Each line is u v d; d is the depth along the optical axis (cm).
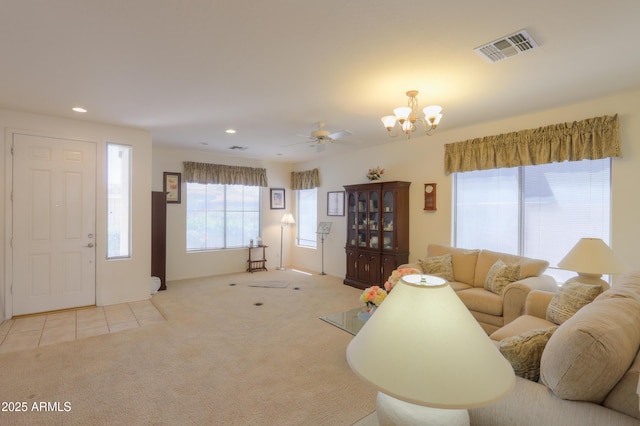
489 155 418
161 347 318
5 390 241
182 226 634
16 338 333
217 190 682
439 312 99
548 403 123
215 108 367
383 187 531
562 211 372
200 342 331
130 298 465
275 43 225
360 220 578
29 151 392
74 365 279
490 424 129
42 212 402
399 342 96
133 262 467
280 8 185
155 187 601
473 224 450
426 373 88
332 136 412
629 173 320
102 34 214
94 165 434
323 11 188
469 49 232
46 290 407
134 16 193
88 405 224
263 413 219
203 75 278
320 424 209
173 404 227
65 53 240
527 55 240
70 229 420
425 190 498
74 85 301
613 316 137
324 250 695
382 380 90
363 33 212
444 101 343
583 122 342
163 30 209
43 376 261
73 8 185
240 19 196
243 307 449
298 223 782
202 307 447
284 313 424
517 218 407
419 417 99
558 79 285
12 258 385
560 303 256
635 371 117
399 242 511
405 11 188
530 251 397
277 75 278
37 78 286
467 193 457
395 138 516
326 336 348
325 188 698
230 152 651
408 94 317
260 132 479
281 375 268
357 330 340
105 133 440
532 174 395
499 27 204
